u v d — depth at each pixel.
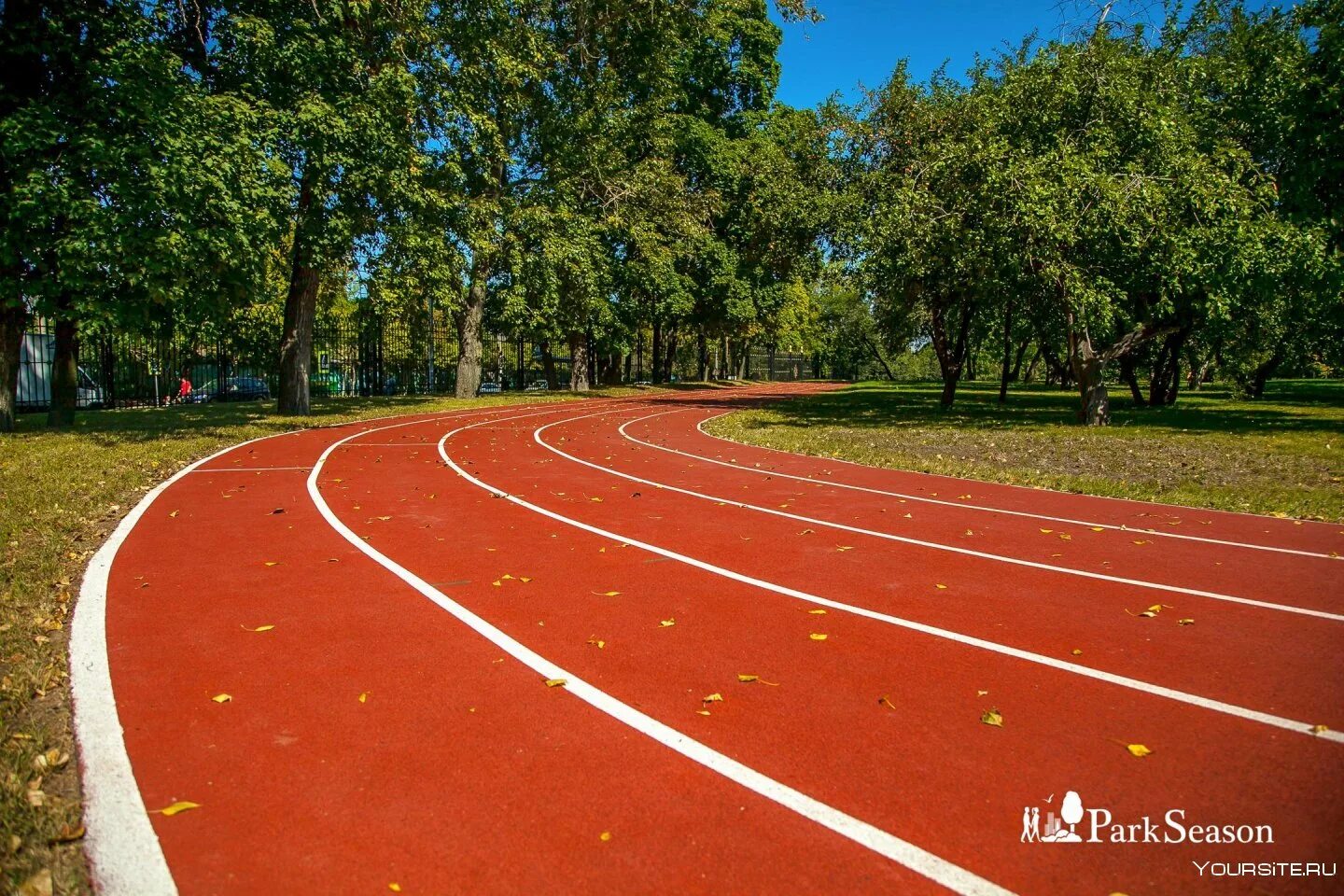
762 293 42.22
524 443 17.33
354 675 4.73
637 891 2.88
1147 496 10.92
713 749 3.93
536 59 26.53
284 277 30.47
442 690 4.55
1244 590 6.60
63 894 2.84
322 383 34.50
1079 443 16.86
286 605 5.95
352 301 39.66
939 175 19.75
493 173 28.42
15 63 13.20
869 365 100.25
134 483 10.47
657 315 40.66
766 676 4.80
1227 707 4.41
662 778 3.65
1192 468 13.29
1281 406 28.33
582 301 33.03
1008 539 8.41
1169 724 4.21
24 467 10.77
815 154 26.14
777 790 3.57
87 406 24.47
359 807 3.39
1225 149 18.16
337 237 18.05
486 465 13.65
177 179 13.01
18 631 5.21
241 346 31.09
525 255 28.09
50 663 4.77
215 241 13.65
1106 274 18.89
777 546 7.98
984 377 90.12
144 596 6.09
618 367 47.75
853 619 5.82
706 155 37.47
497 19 24.19
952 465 13.87
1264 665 5.02
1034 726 4.18
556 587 6.50
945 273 22.44
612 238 35.12
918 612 5.98
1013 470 13.12
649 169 33.19
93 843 3.14
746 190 37.56
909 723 4.20
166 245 12.89
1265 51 18.56
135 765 3.70
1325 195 18.03
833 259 26.31
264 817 3.32
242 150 14.46
